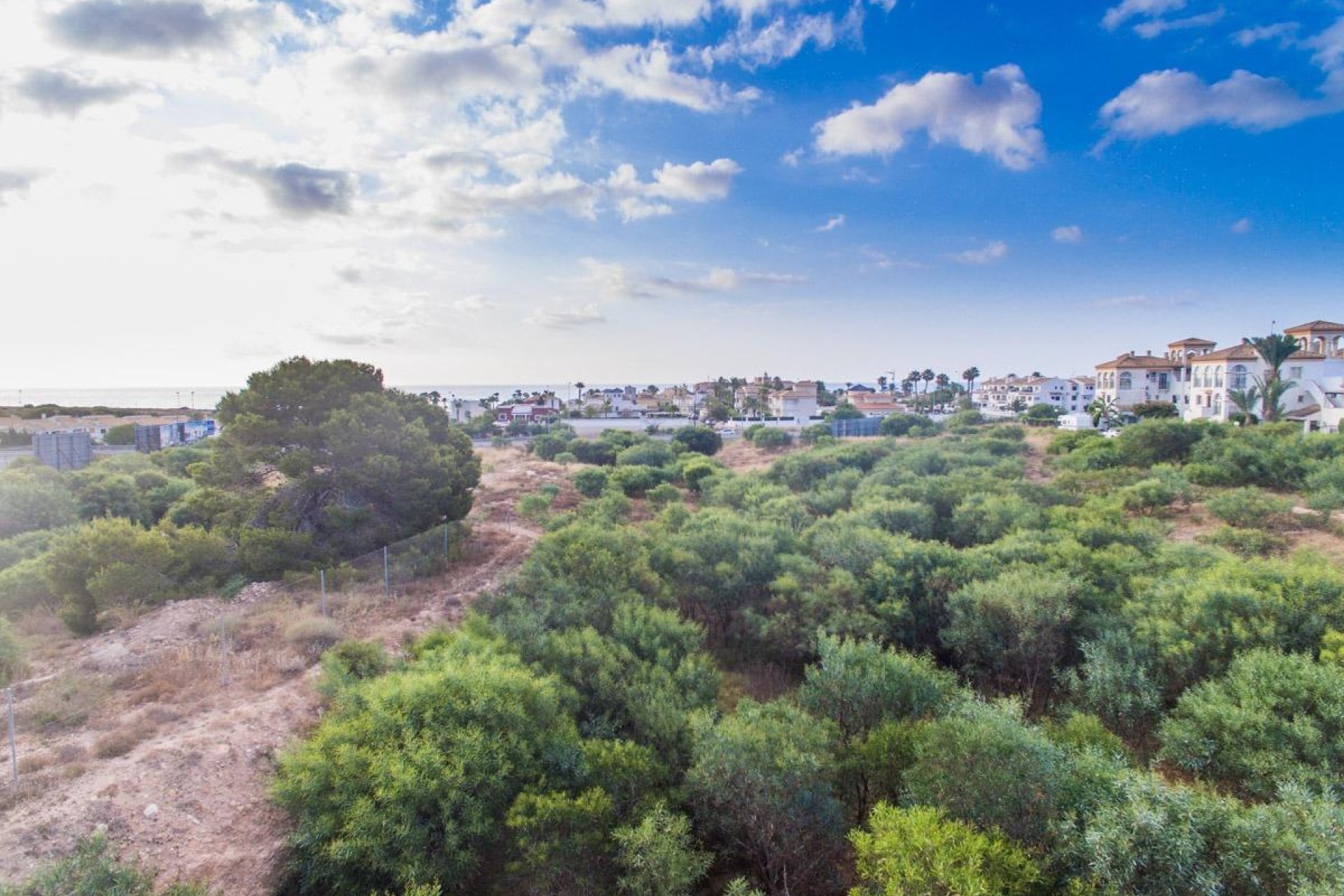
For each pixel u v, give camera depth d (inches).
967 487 891.4
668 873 260.1
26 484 799.7
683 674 404.5
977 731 273.3
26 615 514.3
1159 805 231.3
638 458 1550.2
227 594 552.7
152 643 447.2
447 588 592.1
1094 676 388.5
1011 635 454.0
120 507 880.3
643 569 559.2
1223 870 218.7
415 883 250.4
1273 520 730.2
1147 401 2561.5
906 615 498.9
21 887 216.2
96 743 315.9
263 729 342.0
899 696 370.6
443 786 267.1
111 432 2082.9
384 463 700.7
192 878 252.8
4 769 294.4
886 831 249.8
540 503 928.3
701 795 314.3
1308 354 2057.1
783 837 290.5
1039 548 577.6
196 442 1934.1
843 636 478.6
